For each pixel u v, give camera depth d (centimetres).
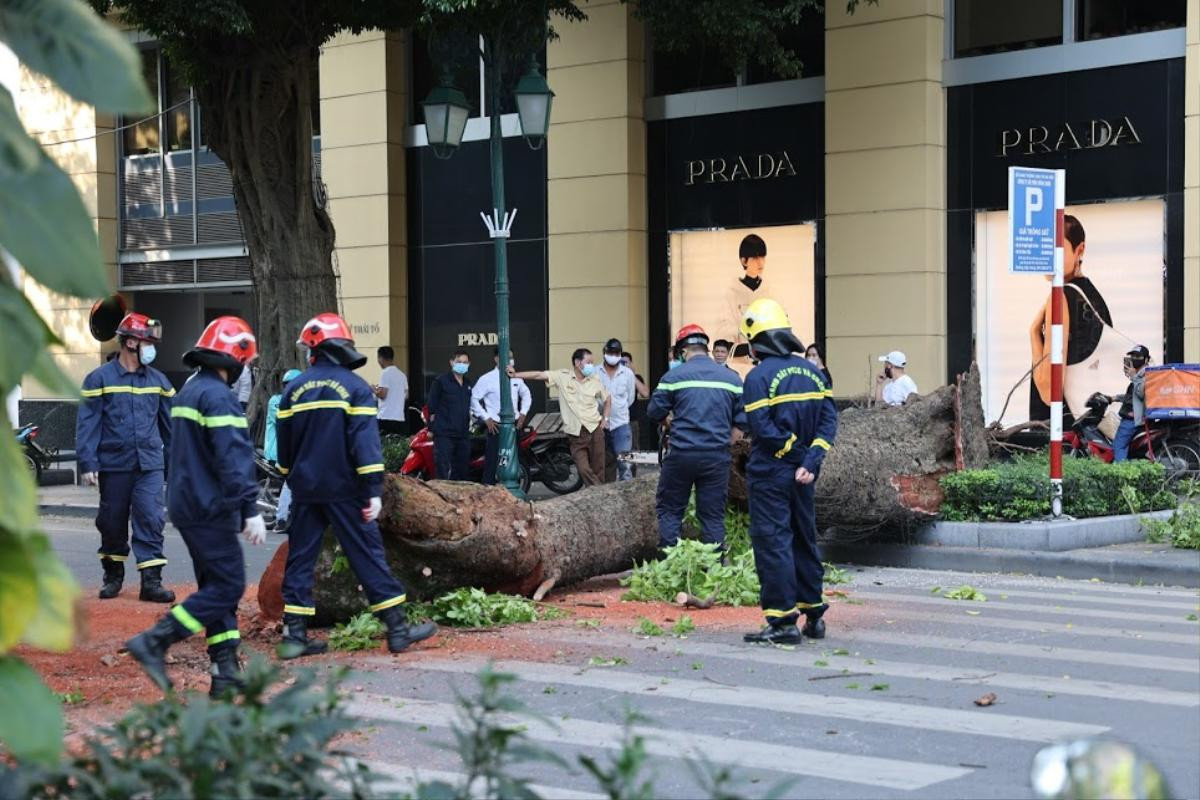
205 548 738
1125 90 1895
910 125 2036
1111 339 1914
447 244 2578
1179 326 1858
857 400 2003
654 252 2341
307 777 281
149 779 270
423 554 981
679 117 2303
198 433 741
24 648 900
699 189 2289
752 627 973
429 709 728
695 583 1080
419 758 623
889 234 2059
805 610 922
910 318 2044
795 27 2181
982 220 2023
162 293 3105
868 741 656
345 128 2645
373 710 724
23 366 186
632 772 290
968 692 761
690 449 1102
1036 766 231
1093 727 680
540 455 1959
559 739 659
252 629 968
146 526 1118
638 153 2341
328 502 872
